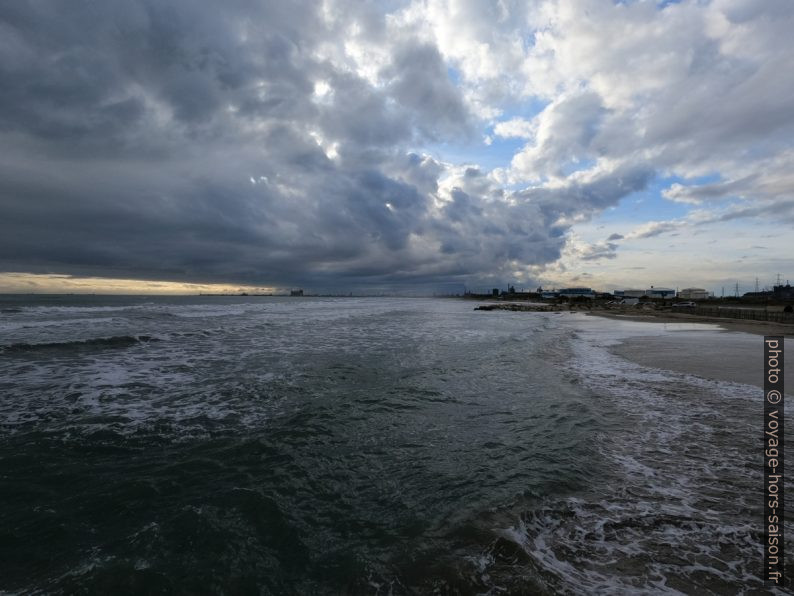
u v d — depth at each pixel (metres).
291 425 6.62
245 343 15.66
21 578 3.11
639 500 4.36
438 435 6.31
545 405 7.93
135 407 7.46
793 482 4.79
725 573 3.22
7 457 5.26
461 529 3.78
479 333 22.11
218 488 4.56
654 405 7.95
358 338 18.11
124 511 4.07
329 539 3.66
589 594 2.99
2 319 22.78
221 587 3.06
